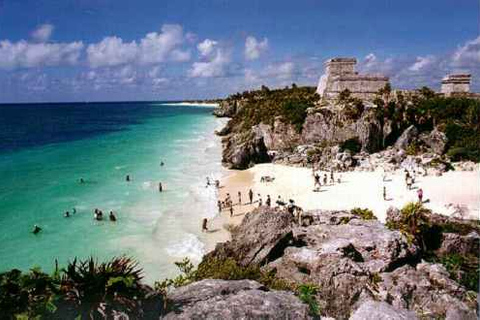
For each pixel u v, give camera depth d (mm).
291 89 138750
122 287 11719
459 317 16406
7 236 33469
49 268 27531
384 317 12133
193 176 59594
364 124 68562
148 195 47750
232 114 180125
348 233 23828
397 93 78125
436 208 39781
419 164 57062
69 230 35219
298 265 20047
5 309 10477
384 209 40719
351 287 17656
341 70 86500
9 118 195375
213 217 39844
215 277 18359
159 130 128250
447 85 81000
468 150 61000
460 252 26594
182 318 11641
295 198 46531
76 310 11078
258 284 14172
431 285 18516
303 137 75000
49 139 103938
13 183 52500
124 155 77562
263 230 23875
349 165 60469
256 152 67562
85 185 52156
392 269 21062
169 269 27781
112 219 38031
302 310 12953
